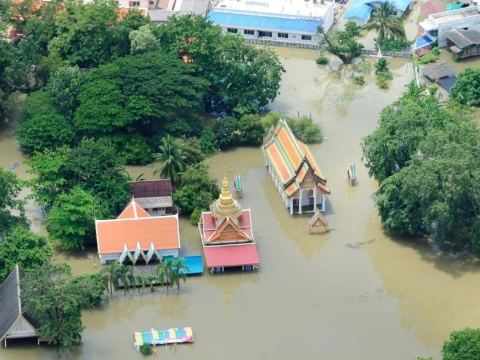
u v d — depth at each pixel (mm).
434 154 182500
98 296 169125
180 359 159000
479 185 177000
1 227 179125
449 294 174000
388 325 166250
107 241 178750
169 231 180375
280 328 165875
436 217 177500
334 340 163000
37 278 157000
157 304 172000
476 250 180500
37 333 158500
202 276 178750
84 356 159375
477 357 145625
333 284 176625
